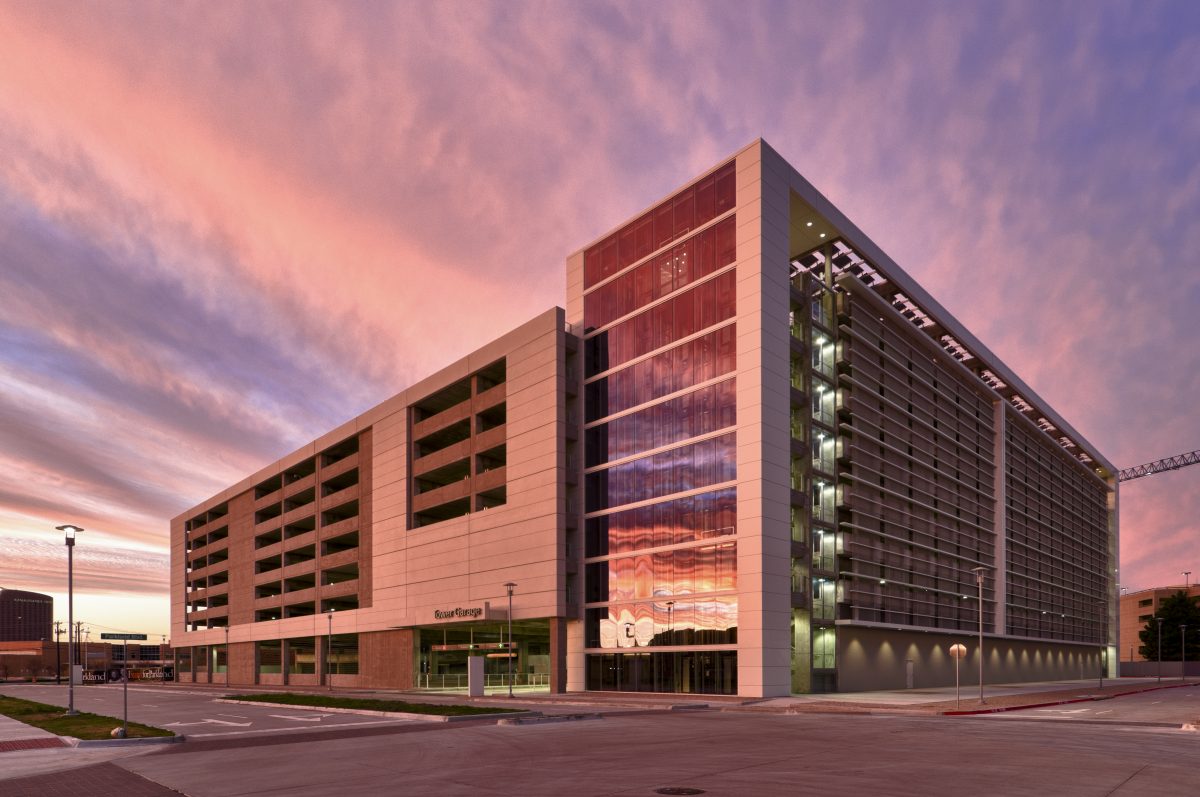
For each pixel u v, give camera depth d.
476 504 62.25
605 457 54.94
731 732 25.19
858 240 56.91
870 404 57.91
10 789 15.68
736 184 49.72
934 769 16.48
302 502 92.62
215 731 27.62
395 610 68.75
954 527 68.88
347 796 13.97
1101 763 17.31
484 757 19.22
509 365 60.62
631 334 54.94
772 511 45.38
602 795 13.63
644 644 49.88
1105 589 112.19
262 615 96.94
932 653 62.94
